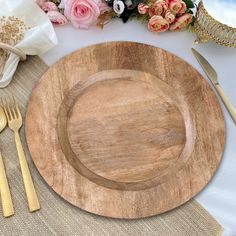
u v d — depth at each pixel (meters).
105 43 0.79
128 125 0.70
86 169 0.65
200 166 0.66
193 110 0.72
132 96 0.74
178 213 0.62
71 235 0.59
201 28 0.81
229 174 0.67
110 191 0.62
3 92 0.74
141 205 0.61
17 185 0.63
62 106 0.71
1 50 0.75
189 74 0.77
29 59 0.78
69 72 0.75
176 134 0.70
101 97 0.73
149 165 0.66
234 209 0.63
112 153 0.67
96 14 0.81
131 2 0.81
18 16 0.78
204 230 0.61
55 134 0.68
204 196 0.64
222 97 0.75
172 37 0.85
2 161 0.65
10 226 0.60
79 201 0.61
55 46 0.81
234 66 0.82
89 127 0.70
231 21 0.76
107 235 0.60
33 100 0.71
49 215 0.61
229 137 0.71
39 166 0.64
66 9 0.80
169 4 0.81
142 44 0.79
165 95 0.74
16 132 0.69
